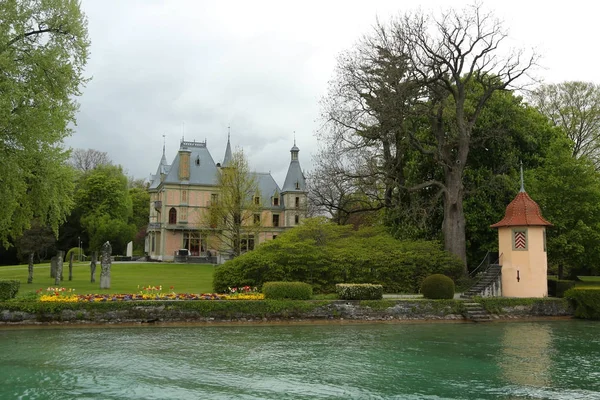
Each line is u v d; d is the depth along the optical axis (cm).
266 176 7925
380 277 2870
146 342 1670
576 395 1108
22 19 2447
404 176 3616
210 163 7269
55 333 1822
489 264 3088
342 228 3200
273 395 1087
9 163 2361
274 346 1641
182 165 7006
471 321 2331
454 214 3078
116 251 6900
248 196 5122
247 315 2175
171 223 6925
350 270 2822
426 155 3381
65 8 2542
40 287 2770
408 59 3048
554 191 3012
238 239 4359
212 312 2138
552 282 2934
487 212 3209
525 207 2741
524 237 2706
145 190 8981
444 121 3306
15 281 2112
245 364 1369
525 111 3456
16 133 2353
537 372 1316
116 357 1427
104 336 1773
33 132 2358
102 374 1237
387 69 3072
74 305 2008
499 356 1519
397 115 3038
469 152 3434
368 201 3981
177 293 2445
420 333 1953
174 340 1716
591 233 2886
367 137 3384
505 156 3294
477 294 2678
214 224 4481
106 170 7062
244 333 1897
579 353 1572
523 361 1450
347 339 1794
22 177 2611
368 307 2300
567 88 4669
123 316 2047
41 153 2634
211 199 6750
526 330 2066
